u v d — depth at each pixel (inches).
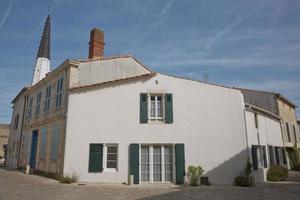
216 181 519.5
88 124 530.0
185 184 510.3
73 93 545.6
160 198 347.9
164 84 558.9
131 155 517.0
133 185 486.3
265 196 378.3
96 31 738.8
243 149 534.6
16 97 1013.8
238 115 552.7
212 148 534.9
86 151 517.7
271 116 724.7
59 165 531.5
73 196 349.4
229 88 565.9
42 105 712.4
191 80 566.3
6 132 1753.2
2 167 911.0
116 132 529.0
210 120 547.8
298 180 613.9
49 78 689.6
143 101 546.9
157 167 528.4
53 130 600.7
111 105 541.0
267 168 618.5
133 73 667.4
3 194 353.4
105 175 508.1
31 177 570.9
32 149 740.7
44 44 1239.5
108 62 642.8
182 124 542.3
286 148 855.7
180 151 527.5
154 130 534.9
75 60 588.4
